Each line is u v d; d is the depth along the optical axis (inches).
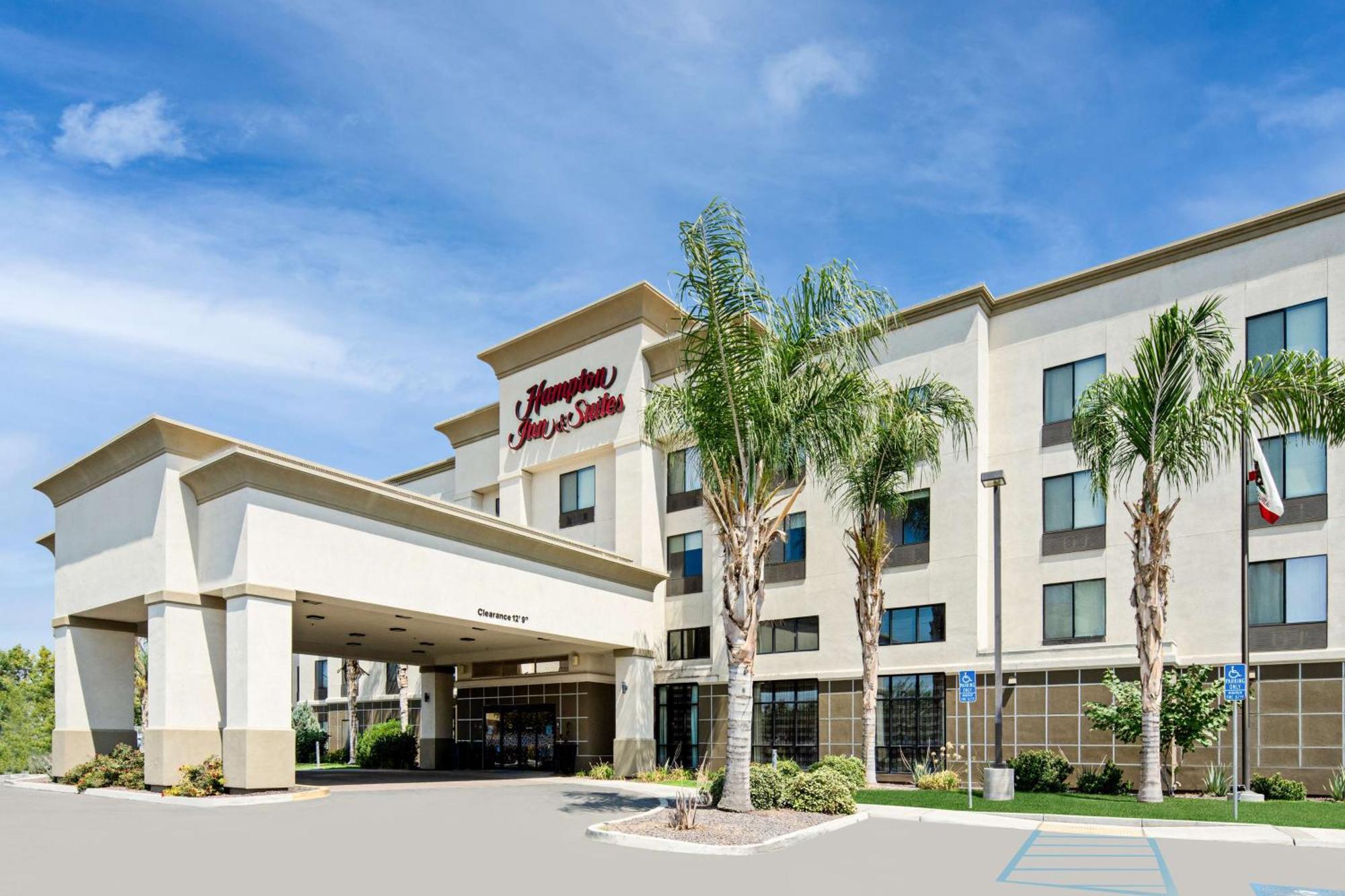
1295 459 1019.3
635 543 1423.5
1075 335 1197.1
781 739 1328.7
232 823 711.1
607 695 1444.4
